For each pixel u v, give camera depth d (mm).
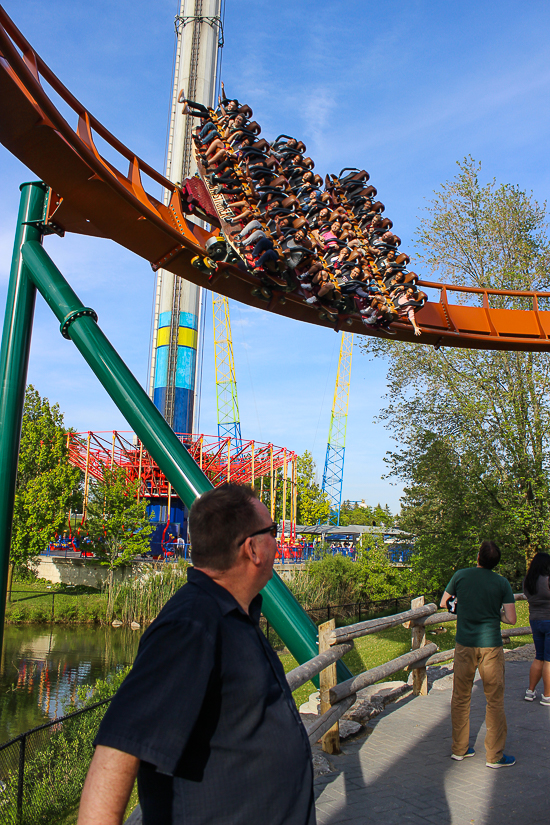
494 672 4773
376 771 4668
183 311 54281
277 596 6016
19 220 7438
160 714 1401
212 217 7230
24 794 7324
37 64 6238
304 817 1564
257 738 1536
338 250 6910
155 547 41750
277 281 6508
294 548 40594
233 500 1833
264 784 1506
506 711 6289
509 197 20953
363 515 94125
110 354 6758
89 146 6672
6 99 5184
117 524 33219
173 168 58094
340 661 5863
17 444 7055
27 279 7348
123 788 1357
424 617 7188
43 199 7414
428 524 19359
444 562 18281
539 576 6688
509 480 18219
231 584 1810
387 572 29484
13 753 9172
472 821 3869
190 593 1649
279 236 6223
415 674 6973
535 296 10859
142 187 7430
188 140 58656
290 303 7883
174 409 52906
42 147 5742
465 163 21438
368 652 13023
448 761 4871
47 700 16312
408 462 20078
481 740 5367
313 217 7020
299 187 6941
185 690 1440
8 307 7312
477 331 10281
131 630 26844
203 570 1808
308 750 1660
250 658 1596
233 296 8023
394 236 7645
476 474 18312
